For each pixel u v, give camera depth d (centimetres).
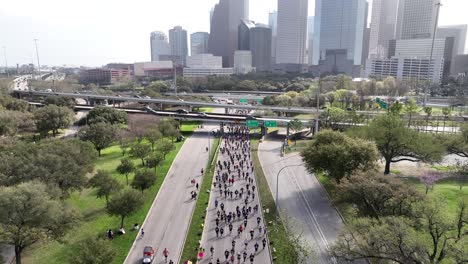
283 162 11594
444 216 4984
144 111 19525
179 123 17212
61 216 5947
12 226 5284
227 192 8756
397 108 14500
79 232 6588
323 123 15250
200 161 11638
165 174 10206
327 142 8988
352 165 8006
